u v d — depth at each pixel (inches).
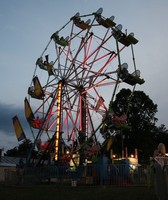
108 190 695.7
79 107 1406.3
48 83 1435.8
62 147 1301.7
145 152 2242.9
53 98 1395.2
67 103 1400.1
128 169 1031.0
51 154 1336.1
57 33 1443.2
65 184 982.4
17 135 1346.0
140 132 2320.4
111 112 1206.3
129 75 1217.4
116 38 1299.2
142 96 2450.8
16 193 617.6
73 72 1414.9
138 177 1021.8
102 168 1027.9
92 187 836.6
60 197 526.6
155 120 2461.9
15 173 1153.4
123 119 1226.0
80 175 1028.5
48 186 889.5
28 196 545.6
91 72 1386.6
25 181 1093.1
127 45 1339.8
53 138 1330.0
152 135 2485.2
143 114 2431.1
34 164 1332.4
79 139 1285.7
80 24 1401.3
